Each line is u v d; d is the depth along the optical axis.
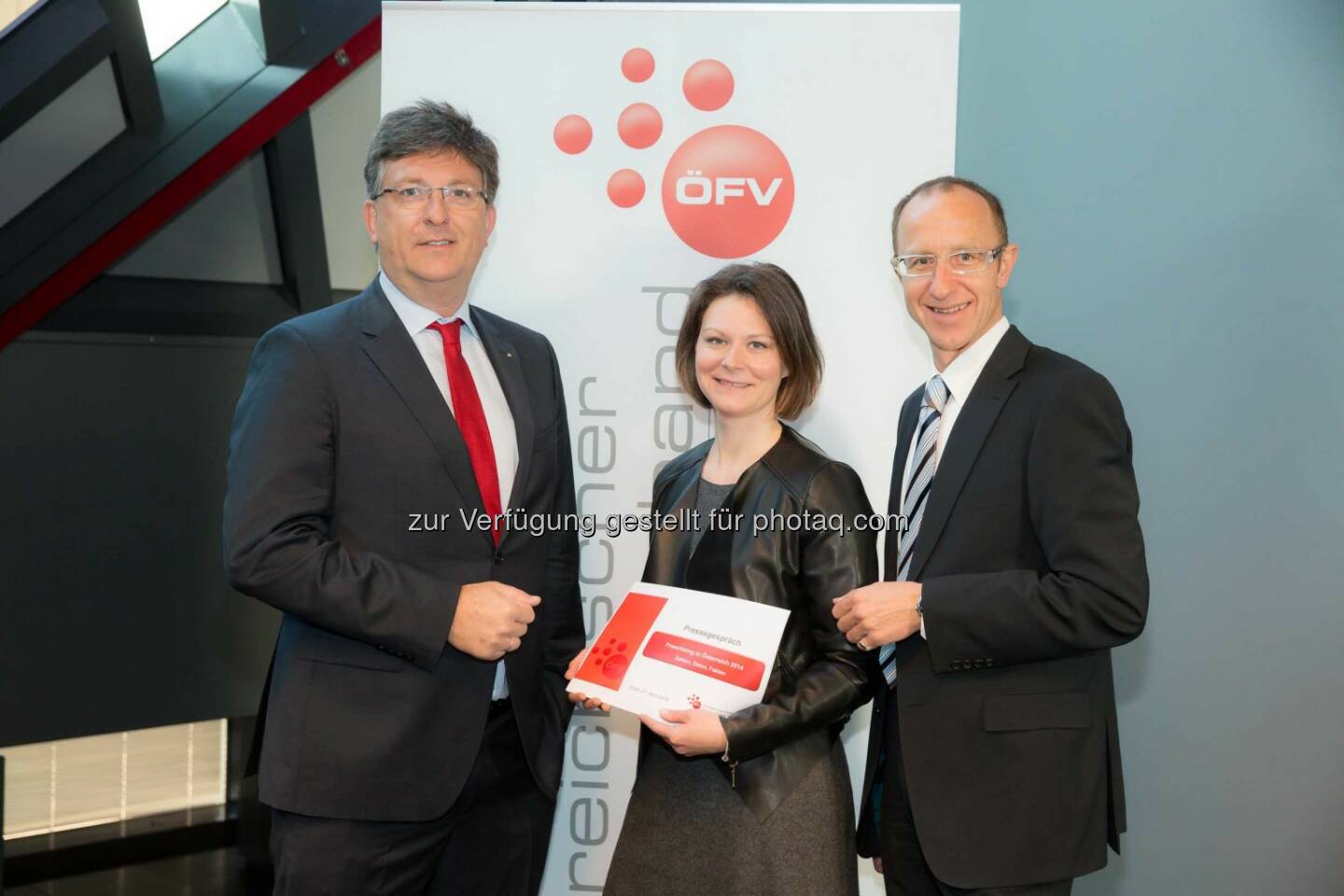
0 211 3.12
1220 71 2.68
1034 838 1.77
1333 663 2.70
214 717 3.81
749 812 1.80
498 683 2.05
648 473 2.41
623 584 2.42
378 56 3.61
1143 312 2.74
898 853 1.93
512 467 2.07
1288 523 2.71
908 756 1.83
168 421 3.65
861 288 2.36
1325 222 2.65
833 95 2.35
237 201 3.63
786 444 1.96
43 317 3.36
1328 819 2.72
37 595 3.43
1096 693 1.86
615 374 2.41
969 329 1.90
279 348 1.94
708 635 1.83
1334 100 2.64
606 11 2.37
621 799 2.41
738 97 2.36
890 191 2.35
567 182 2.40
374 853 1.91
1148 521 2.77
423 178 1.92
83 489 3.49
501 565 2.00
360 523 1.92
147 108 3.17
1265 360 2.70
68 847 3.83
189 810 4.17
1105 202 2.75
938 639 1.76
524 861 2.10
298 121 3.55
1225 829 2.77
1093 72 2.73
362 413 1.92
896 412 2.36
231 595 3.80
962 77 2.79
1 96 2.88
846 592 1.85
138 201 3.30
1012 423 1.83
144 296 3.56
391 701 1.90
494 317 2.24
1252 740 2.75
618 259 2.40
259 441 1.87
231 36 3.35
